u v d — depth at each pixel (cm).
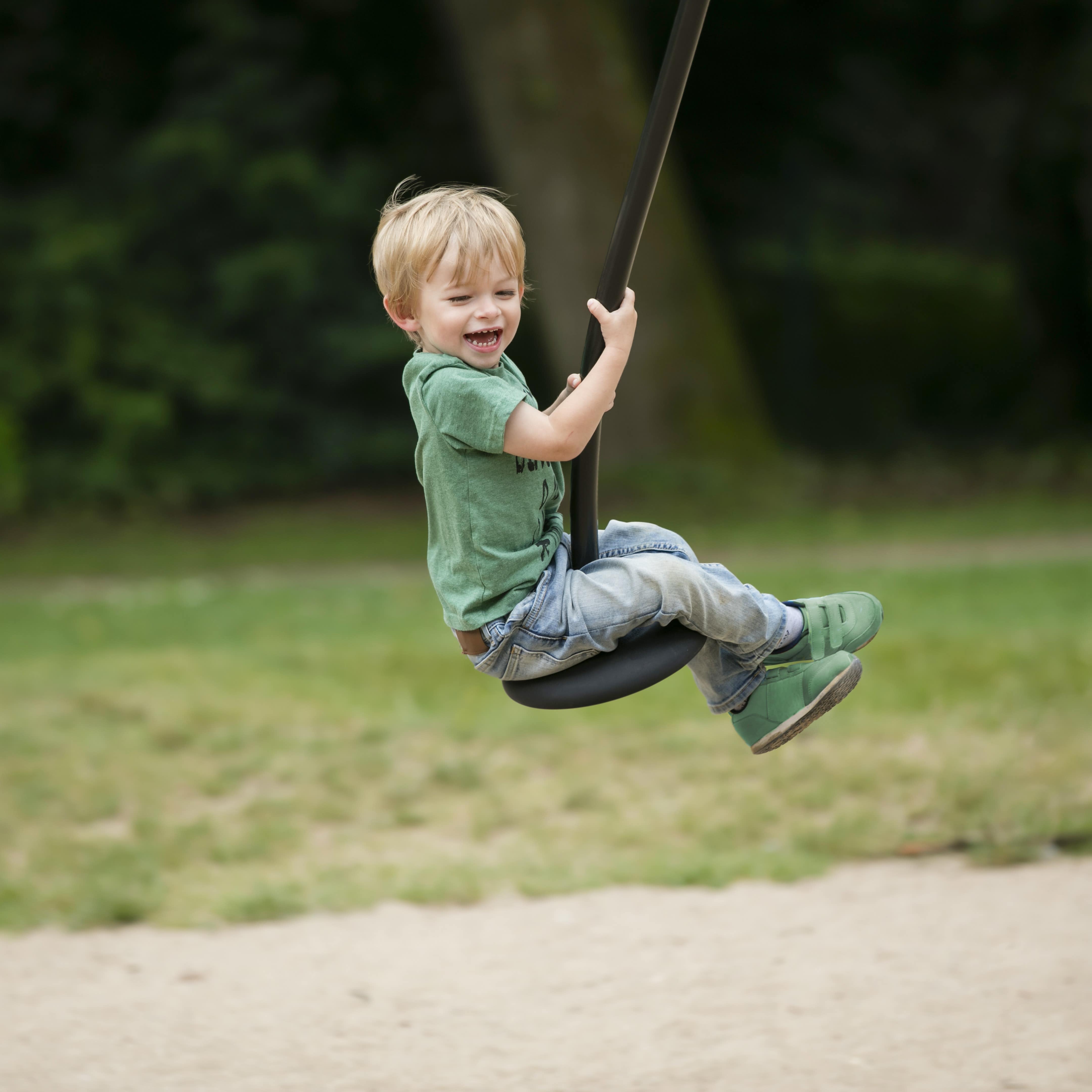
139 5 4703
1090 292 5138
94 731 1784
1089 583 2514
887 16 4969
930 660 1886
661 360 4000
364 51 4769
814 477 4019
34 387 4350
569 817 1477
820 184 5534
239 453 4638
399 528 3822
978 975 1000
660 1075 866
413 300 666
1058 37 4806
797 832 1373
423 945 1152
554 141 3941
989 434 5247
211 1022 991
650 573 673
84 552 3625
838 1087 831
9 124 4856
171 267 4631
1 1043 957
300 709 1838
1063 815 1343
